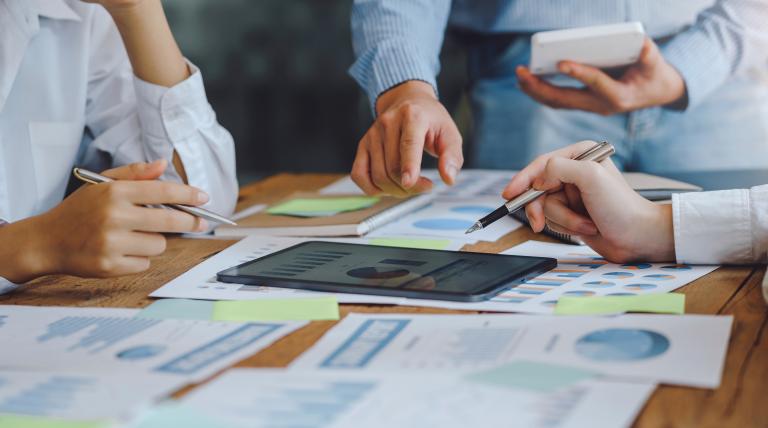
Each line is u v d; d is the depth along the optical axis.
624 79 1.72
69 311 0.86
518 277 0.90
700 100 1.75
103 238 0.90
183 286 0.93
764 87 1.76
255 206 1.45
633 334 0.71
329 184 1.65
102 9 1.46
